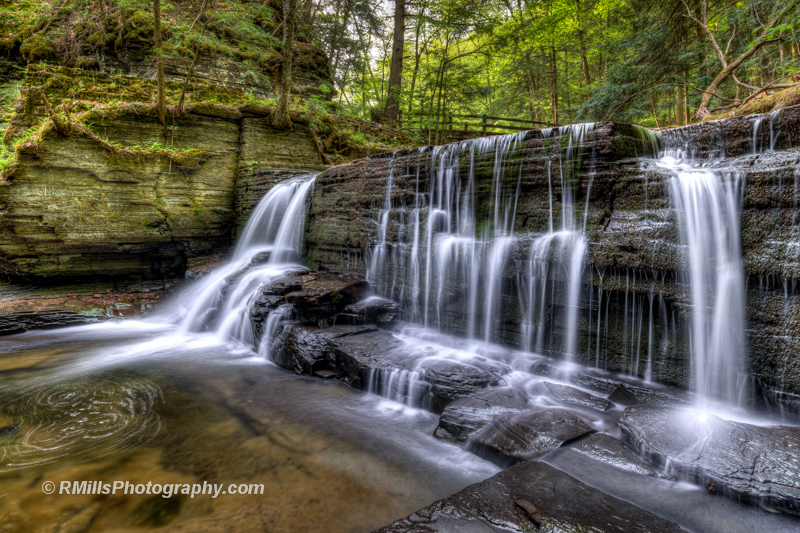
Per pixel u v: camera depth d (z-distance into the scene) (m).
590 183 4.47
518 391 4.13
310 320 6.25
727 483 2.53
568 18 20.61
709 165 4.00
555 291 4.77
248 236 10.99
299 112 13.27
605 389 4.13
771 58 10.30
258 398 4.74
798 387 3.18
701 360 3.73
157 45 10.59
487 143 5.50
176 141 11.12
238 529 2.57
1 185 8.52
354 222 7.64
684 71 12.37
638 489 2.64
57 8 14.13
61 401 4.61
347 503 2.83
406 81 23.19
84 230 9.50
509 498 2.54
